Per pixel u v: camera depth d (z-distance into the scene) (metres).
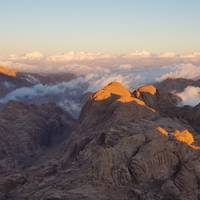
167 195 87.56
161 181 91.94
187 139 104.25
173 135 105.06
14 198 99.44
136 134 105.81
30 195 98.81
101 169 95.25
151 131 106.00
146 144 98.62
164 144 98.19
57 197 89.69
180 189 89.12
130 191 89.38
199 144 106.75
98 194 89.38
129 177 92.69
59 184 99.25
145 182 91.75
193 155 96.81
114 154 97.62
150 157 94.88
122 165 94.81
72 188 93.88
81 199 87.75
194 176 90.19
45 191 97.62
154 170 93.69
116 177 93.19
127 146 100.56
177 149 97.88
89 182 94.62
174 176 92.81
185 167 92.44
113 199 87.12
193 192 88.12
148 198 86.12
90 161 106.31
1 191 105.44
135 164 93.62
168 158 95.88
